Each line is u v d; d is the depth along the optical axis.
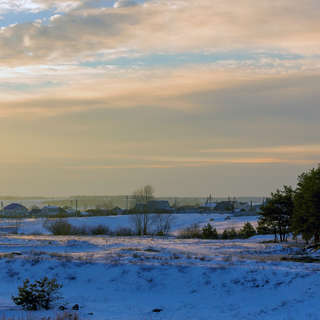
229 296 22.42
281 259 35.03
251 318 18.27
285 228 59.25
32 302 19.92
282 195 59.56
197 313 19.47
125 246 48.94
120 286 25.03
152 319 18.31
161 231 88.19
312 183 47.97
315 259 35.38
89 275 26.89
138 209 114.06
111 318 18.36
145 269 27.02
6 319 17.12
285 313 18.59
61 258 30.77
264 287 23.02
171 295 23.34
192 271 26.16
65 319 17.45
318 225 47.09
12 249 44.16
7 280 26.83
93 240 58.38
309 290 21.53
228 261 29.66
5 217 149.00
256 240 62.16
